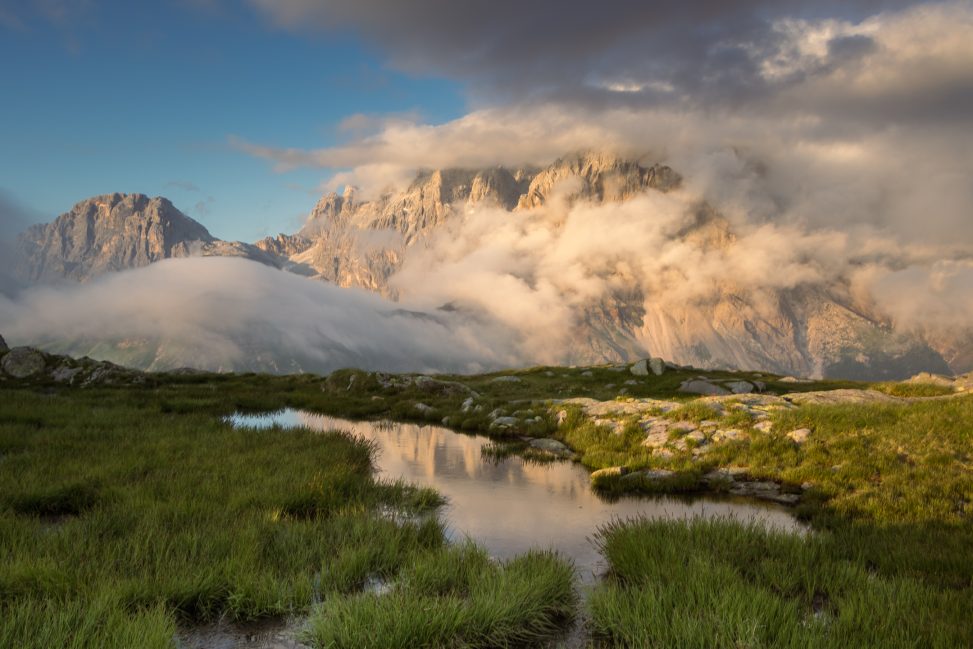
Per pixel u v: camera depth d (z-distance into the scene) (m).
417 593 6.72
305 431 19.23
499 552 9.09
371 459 16.89
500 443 20.45
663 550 8.20
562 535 10.13
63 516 10.13
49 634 5.25
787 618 5.93
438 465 16.50
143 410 22.77
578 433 20.25
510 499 12.74
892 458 13.96
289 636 6.18
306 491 11.13
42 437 15.91
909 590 6.80
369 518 9.76
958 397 19.05
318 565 7.94
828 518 10.94
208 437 16.91
